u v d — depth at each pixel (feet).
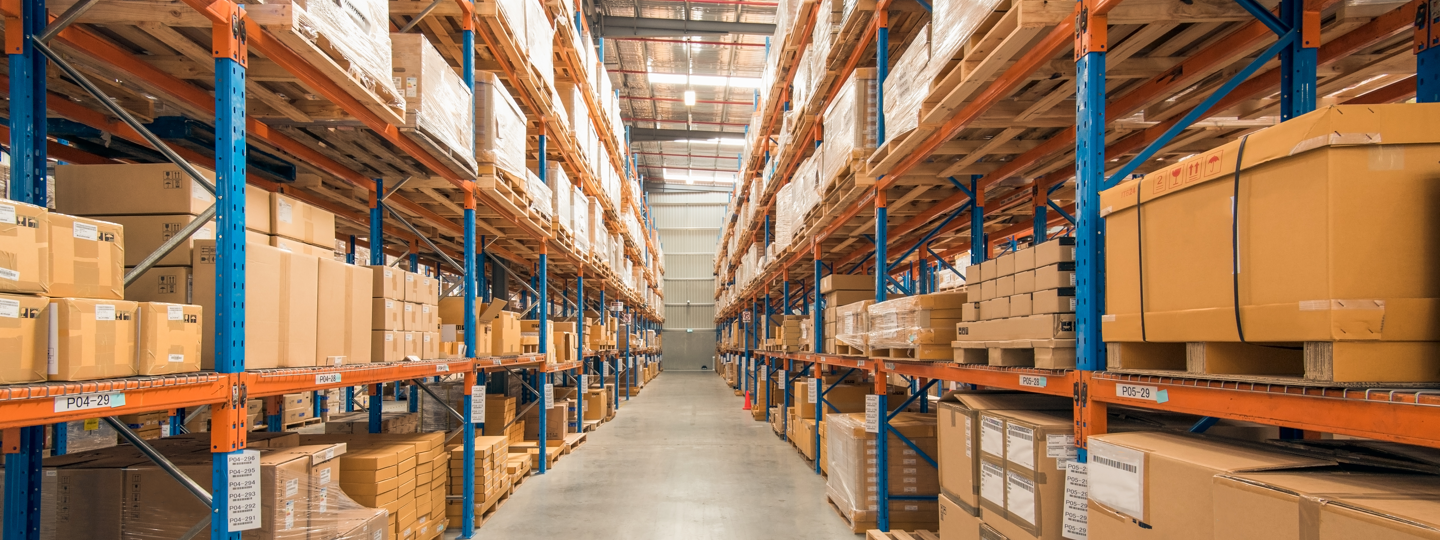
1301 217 5.34
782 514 19.21
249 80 10.13
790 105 30.40
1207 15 8.39
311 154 13.88
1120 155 15.31
